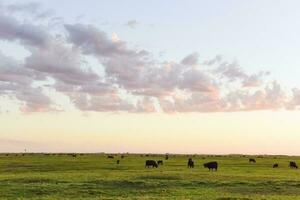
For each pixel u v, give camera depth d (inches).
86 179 2154.3
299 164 4628.4
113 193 1727.4
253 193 1781.5
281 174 2792.8
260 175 2581.2
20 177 2260.1
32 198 1557.6
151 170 3073.3
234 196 1621.6
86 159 5305.1
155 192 1760.6
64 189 1797.5
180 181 2098.9
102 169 3228.3
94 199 1509.6
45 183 2001.7
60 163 4072.3
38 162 4261.8
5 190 1752.0
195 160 5502.0
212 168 3201.3
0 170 3154.5
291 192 1831.9
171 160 5433.1
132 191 1785.2
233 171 3058.6
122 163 4202.8
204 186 1964.8
